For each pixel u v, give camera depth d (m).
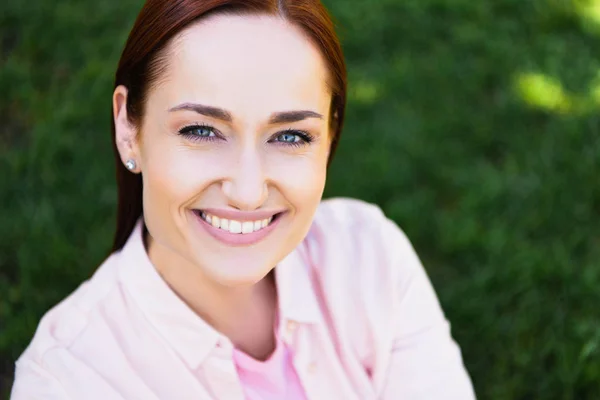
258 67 1.68
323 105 1.79
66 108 4.01
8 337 3.18
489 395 3.09
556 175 3.79
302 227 1.86
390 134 4.03
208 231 1.81
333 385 2.17
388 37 4.52
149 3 1.74
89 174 3.78
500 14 4.71
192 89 1.69
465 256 3.59
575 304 3.30
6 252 3.50
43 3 4.51
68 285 3.39
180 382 1.98
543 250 3.51
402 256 2.32
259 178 1.72
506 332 3.25
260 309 2.11
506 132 4.09
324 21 1.76
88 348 1.95
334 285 2.22
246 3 1.68
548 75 4.36
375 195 3.79
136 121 1.83
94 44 4.36
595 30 4.64
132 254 2.00
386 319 2.24
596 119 4.08
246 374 2.07
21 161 3.78
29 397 1.88
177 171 1.74
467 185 3.86
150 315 1.96
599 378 2.99
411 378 2.27
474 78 4.30
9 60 4.27
